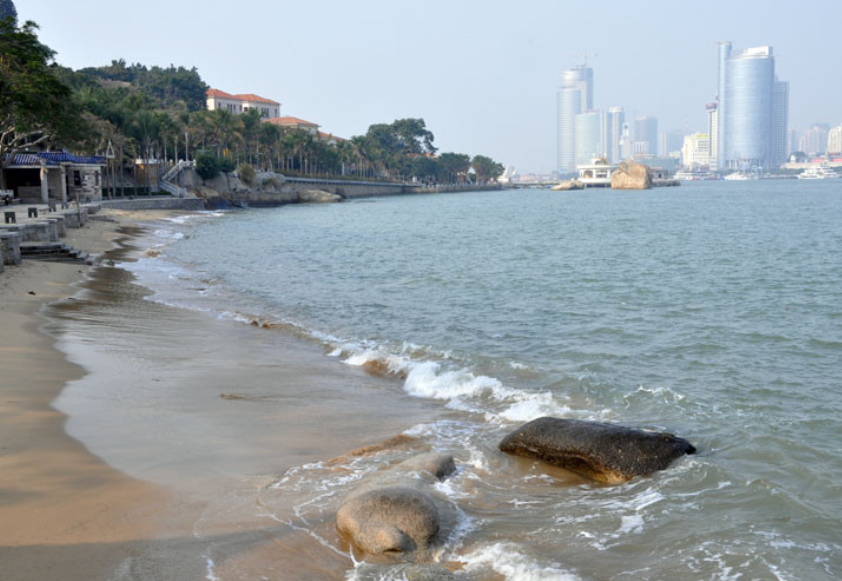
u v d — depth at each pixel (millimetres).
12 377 13922
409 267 39062
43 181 81688
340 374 16703
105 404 12805
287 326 22078
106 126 97375
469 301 27672
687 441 11617
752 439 12008
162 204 104688
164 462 10234
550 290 30469
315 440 11844
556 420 11734
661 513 9156
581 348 19594
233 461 10516
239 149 159125
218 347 18797
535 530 8742
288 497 9320
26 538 7746
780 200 136125
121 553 7551
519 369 17172
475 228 73312
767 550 8078
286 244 53844
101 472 9688
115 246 47312
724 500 9523
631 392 15117
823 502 9562
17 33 62344
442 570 7402
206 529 8273
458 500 9633
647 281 33000
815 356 18500
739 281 32531
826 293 28734
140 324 21188
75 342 17844
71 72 138375
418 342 20422
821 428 12688
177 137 132125
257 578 7340
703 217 86062
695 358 18391
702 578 7566
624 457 10594
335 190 196125
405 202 166500
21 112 60469
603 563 7918
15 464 9711
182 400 13523
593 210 112688
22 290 25531
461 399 14836
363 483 9672
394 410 14000
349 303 27109
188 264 39906
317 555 7887
